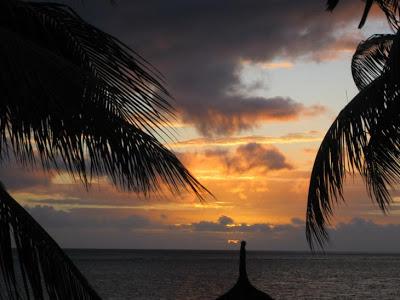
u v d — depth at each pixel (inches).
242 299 486.9
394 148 308.5
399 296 2514.8
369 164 315.3
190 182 178.1
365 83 417.4
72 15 212.1
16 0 201.6
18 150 189.9
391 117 299.1
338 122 312.2
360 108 305.1
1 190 177.8
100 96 177.8
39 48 178.4
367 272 4722.0
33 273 174.6
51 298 176.1
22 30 211.2
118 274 3858.3
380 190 330.0
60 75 174.2
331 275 4178.2
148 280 3277.6
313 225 323.0
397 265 6771.7
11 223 173.8
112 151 176.9
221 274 4215.1
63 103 173.6
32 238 175.2
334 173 311.6
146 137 178.1
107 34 205.0
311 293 2593.5
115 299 2196.1
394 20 325.1
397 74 275.0
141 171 177.6
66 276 178.5
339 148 309.9
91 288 183.9
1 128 186.7
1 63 169.6
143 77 191.8
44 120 181.0
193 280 3410.4
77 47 213.0
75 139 179.5
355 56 414.3
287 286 2972.4
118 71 199.9
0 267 174.9
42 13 211.9
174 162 178.2
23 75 169.2
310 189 320.2
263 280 3484.3
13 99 175.2
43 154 187.3
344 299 2362.2
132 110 183.5
